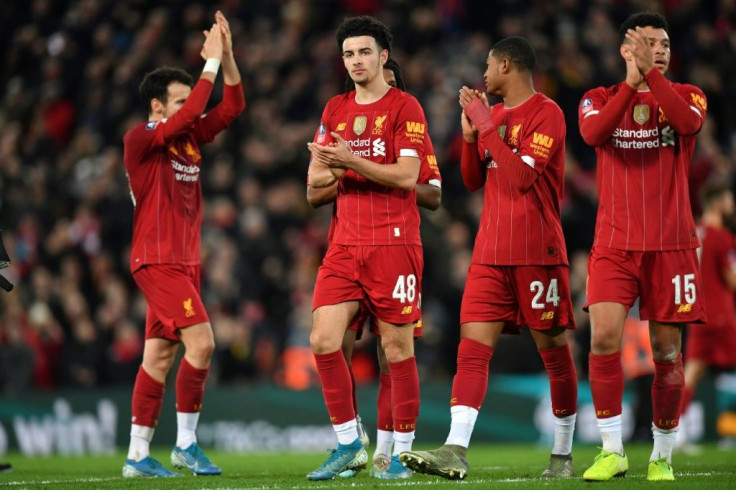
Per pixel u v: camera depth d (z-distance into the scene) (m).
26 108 60.56
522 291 21.88
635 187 21.20
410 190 22.00
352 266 21.86
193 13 62.94
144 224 25.05
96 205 52.50
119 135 57.00
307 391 39.88
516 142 21.95
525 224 21.78
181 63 60.22
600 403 21.08
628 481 20.66
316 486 20.36
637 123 21.25
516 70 22.27
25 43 64.06
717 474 22.92
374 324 23.31
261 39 62.09
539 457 33.03
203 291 46.56
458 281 48.75
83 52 62.75
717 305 36.66
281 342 47.16
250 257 49.84
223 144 55.81
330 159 20.92
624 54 20.94
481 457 33.09
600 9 63.88
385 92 22.30
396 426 22.25
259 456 35.28
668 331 21.34
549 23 62.66
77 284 49.91
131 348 44.84
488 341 21.92
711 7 66.50
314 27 62.69
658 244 21.02
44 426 37.66
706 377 43.53
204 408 38.81
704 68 62.78
